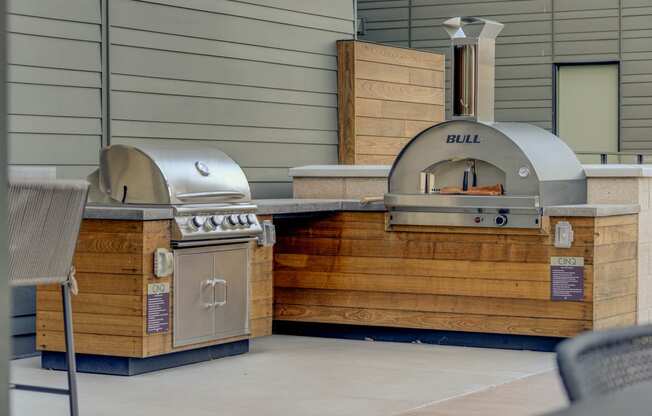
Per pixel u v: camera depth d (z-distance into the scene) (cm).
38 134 759
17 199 450
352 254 819
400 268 802
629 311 780
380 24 1638
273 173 984
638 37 1535
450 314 787
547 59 1573
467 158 779
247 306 726
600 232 742
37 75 759
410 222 793
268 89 979
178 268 667
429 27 1609
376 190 884
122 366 658
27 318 736
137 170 670
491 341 778
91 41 802
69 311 491
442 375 675
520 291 760
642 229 799
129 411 569
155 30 860
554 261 747
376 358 738
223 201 698
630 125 1545
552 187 761
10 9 739
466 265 779
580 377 195
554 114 1574
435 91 1152
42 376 663
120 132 827
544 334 754
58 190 461
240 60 948
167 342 664
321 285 830
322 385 641
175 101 880
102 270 655
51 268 475
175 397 604
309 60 1027
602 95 1562
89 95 800
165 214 654
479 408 575
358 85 1053
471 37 799
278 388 631
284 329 850
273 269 848
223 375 668
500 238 766
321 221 830
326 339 825
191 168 682
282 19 995
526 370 691
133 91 839
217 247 696
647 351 215
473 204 764
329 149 1052
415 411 568
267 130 978
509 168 761
